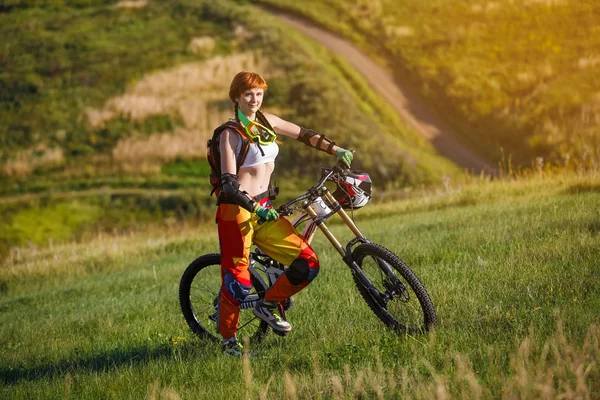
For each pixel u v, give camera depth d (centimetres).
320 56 5019
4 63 5438
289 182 3900
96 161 4428
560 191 1226
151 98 4819
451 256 721
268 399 405
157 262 1434
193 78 4950
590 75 3900
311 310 608
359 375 394
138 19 5844
